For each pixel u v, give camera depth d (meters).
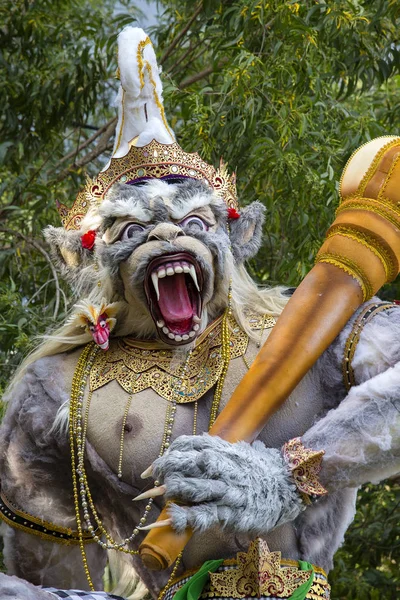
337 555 5.73
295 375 3.31
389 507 5.92
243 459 3.05
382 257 3.45
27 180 6.33
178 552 2.98
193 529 2.96
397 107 6.26
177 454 3.00
